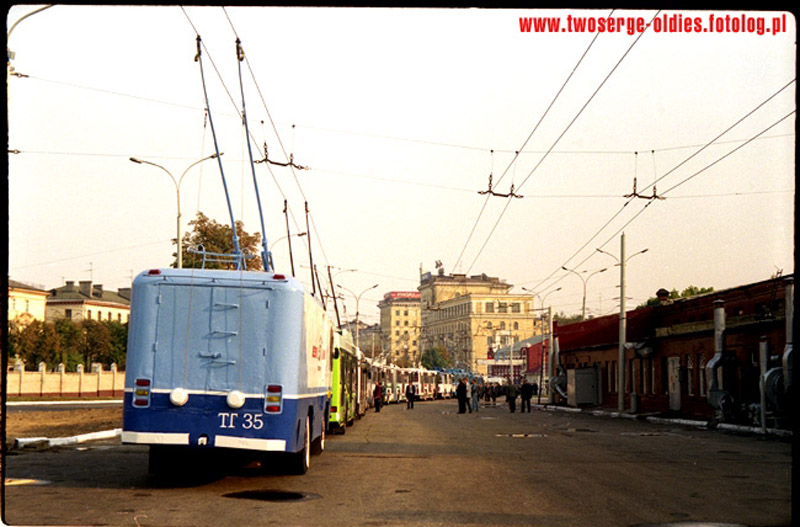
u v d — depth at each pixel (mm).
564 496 12633
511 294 163625
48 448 19828
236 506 11156
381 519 10336
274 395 12742
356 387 35094
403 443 23016
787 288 27672
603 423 38000
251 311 12867
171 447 13352
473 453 20125
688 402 43062
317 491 12781
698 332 41250
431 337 187375
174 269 12984
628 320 53500
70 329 93000
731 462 18406
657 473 16047
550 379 68500
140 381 12719
